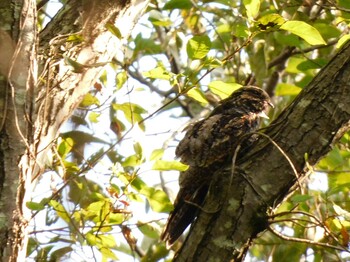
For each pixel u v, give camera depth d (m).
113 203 8.29
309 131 7.14
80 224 8.43
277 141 7.22
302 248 9.47
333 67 7.26
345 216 7.91
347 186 9.00
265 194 7.11
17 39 6.48
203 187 9.18
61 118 7.35
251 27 8.04
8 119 6.36
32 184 6.97
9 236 6.25
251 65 10.78
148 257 10.01
